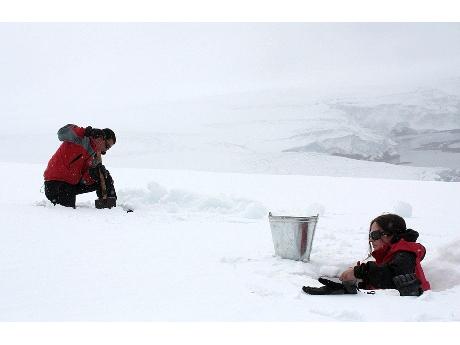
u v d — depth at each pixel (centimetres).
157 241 441
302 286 303
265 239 471
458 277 336
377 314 251
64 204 618
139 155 5459
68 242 417
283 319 240
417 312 256
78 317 238
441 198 1027
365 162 5159
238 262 364
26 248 388
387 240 334
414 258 313
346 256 394
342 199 975
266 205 817
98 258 365
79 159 621
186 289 289
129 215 598
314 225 373
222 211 683
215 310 252
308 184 1350
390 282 307
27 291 279
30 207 595
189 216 621
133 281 304
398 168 5094
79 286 290
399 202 739
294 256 370
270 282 310
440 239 512
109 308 252
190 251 401
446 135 5728
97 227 498
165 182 1298
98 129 628
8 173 1425
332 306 264
